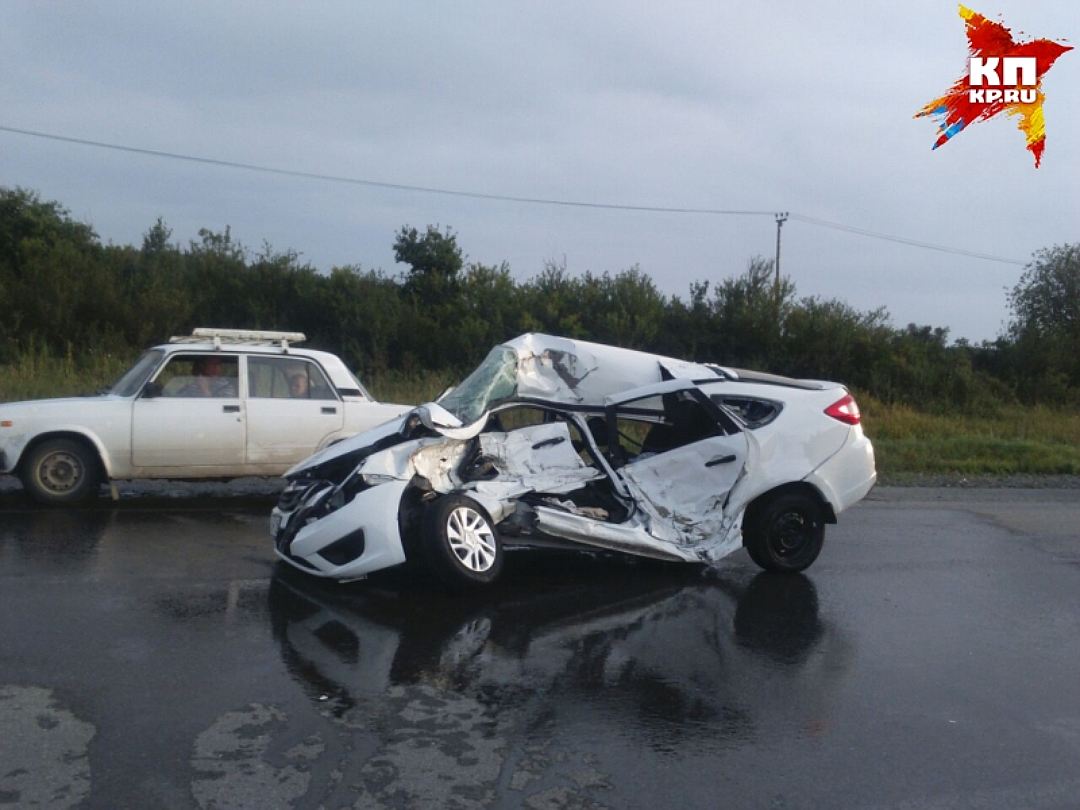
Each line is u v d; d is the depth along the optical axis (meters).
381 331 26.92
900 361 30.33
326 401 11.30
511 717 5.18
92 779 4.28
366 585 7.64
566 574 8.30
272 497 11.47
